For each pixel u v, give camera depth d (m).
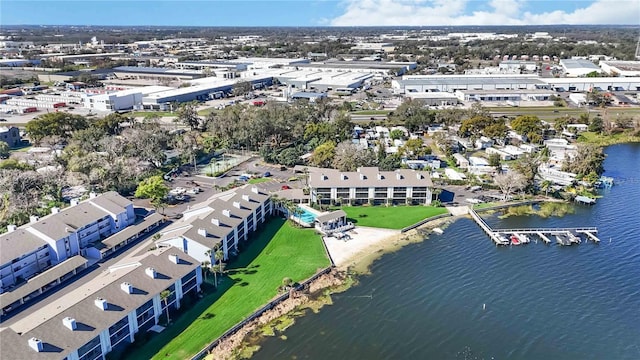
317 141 178.75
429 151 167.50
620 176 156.50
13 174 122.69
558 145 180.00
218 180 149.12
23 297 81.88
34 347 60.94
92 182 133.88
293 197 129.88
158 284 77.94
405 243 109.31
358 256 103.06
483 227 116.69
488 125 189.00
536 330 78.81
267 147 171.12
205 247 92.56
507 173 141.00
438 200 133.50
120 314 70.44
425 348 74.44
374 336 77.00
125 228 109.38
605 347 74.88
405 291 89.88
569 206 132.00
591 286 91.81
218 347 73.56
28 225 96.31
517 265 99.94
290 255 102.12
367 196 129.62
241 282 91.12
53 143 183.62
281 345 74.50
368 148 165.25
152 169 151.00
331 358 71.88
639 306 85.19
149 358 70.06
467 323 80.62
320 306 84.81
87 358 66.19
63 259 96.50
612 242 110.44
